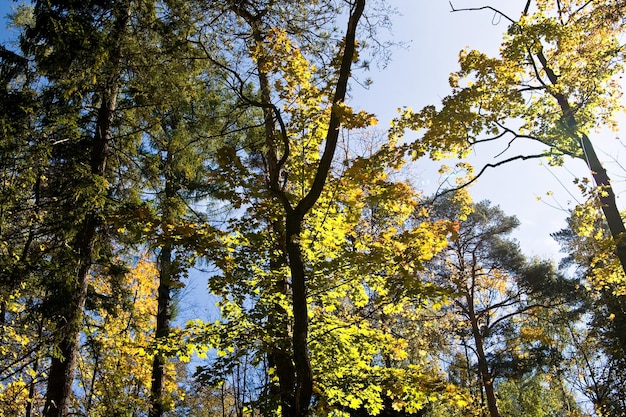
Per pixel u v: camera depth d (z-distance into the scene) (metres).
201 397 17.28
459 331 17.39
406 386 6.44
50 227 7.67
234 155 5.83
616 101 9.31
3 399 9.10
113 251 9.59
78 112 8.64
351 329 6.75
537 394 25.42
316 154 6.71
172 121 10.16
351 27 5.85
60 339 7.20
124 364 11.36
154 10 8.82
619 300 17.56
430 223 6.27
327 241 6.64
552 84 9.40
